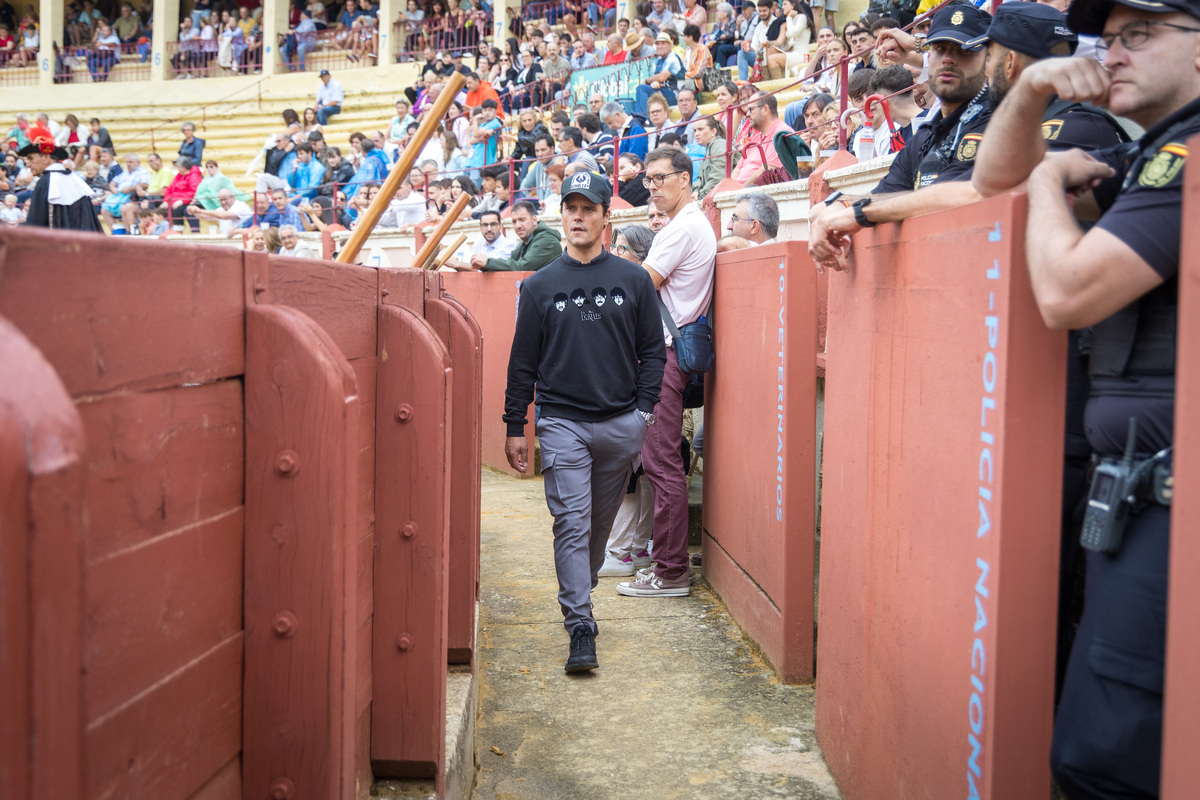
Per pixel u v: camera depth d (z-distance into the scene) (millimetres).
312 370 1428
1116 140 2217
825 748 3062
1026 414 1743
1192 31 1606
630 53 14648
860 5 14266
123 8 29469
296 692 1470
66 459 756
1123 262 1475
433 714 2180
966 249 1928
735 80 13227
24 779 746
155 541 1188
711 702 3553
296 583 1457
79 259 987
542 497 7062
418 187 14148
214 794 1389
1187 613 1234
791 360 3631
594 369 3889
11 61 29484
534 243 8156
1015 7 2492
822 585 3125
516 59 19547
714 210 6672
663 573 4809
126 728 1126
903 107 5711
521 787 2939
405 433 2164
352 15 27516
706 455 5133
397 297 2430
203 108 24594
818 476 4516
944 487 2043
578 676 3822
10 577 725
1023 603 1767
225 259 1358
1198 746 1208
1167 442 1523
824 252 2748
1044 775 1789
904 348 2312
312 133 17359
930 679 2115
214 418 1343
